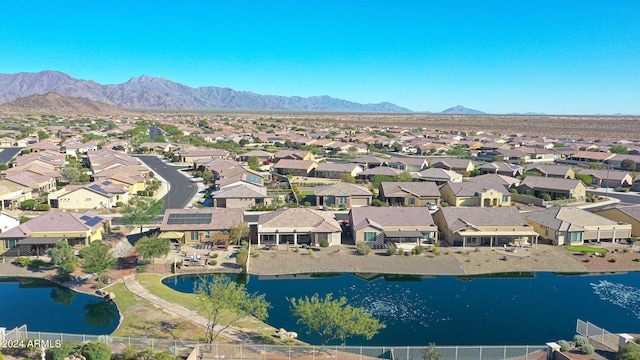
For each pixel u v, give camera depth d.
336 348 44.16
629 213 81.50
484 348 43.81
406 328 50.62
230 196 97.69
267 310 54.34
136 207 89.38
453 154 191.62
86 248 60.91
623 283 63.81
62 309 53.47
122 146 192.12
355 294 59.66
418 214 80.56
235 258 68.81
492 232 75.75
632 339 42.25
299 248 73.88
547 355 42.69
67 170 119.25
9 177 103.50
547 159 178.25
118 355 40.03
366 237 75.94
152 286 58.41
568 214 80.00
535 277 65.69
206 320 49.69
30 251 67.94
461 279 64.81
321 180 132.75
